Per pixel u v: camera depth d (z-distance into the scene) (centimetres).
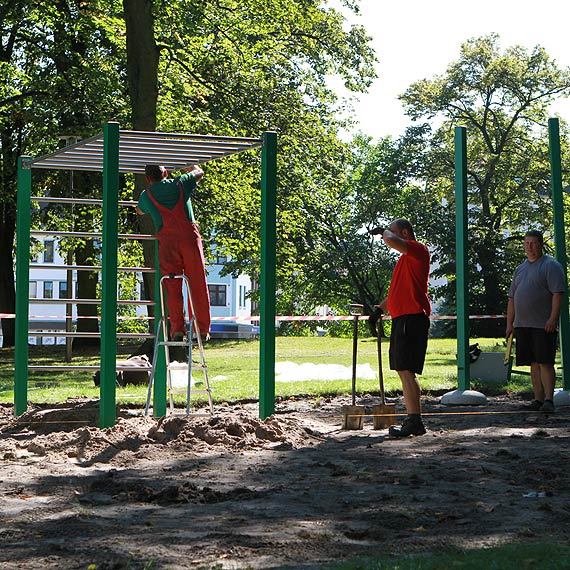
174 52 3005
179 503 737
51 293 9500
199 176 1266
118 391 1709
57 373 2378
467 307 1541
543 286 1382
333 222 6612
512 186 6325
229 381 1881
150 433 1075
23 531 637
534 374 1419
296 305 7350
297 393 1641
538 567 513
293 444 1059
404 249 1143
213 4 2959
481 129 6275
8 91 3484
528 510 698
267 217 1263
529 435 1135
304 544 595
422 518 674
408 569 511
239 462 938
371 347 3450
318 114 3672
